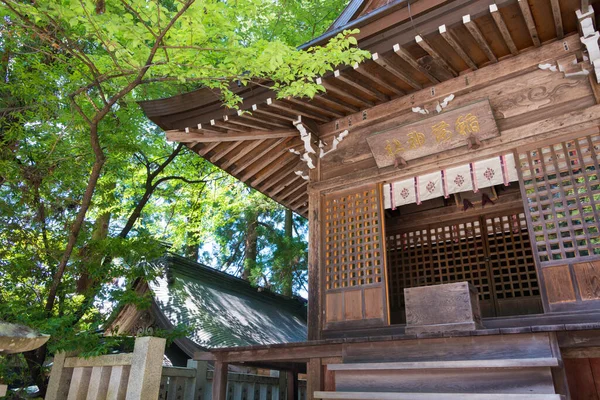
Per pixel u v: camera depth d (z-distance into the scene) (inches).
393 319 345.1
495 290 314.7
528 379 140.6
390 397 159.6
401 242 362.6
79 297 251.8
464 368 152.1
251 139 255.9
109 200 361.1
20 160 278.7
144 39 172.2
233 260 755.4
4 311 197.9
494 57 207.8
